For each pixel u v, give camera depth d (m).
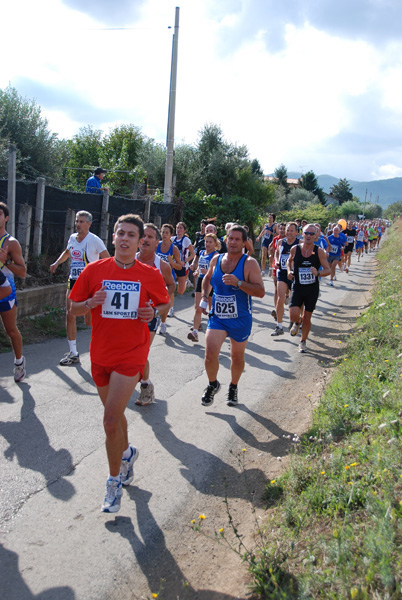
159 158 21.97
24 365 5.70
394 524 2.72
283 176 85.19
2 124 13.12
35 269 8.98
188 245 9.53
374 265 23.59
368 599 2.30
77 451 4.18
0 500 3.44
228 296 4.90
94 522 3.29
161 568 2.93
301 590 2.45
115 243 3.42
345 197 121.62
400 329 6.79
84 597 2.68
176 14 15.13
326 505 3.19
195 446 4.45
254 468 4.09
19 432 4.45
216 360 4.93
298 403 5.57
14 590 2.68
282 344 8.33
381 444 3.66
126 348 3.33
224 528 3.32
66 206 9.66
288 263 7.81
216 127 24.72
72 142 26.39
